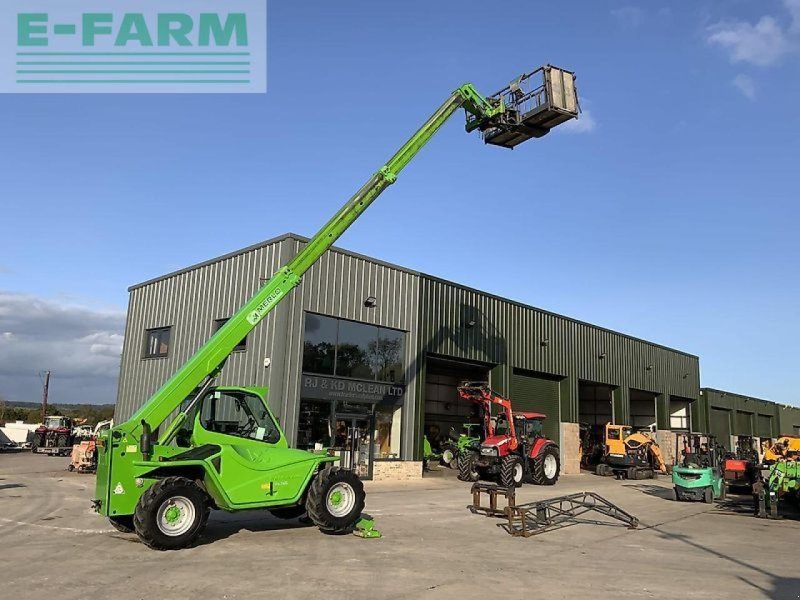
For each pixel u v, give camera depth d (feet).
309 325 60.23
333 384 61.46
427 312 72.64
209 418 31.86
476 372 92.58
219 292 65.00
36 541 29.78
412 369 69.77
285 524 35.45
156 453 29.76
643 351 114.93
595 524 41.27
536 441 70.85
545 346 90.43
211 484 29.30
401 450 67.82
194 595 20.95
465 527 37.29
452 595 21.91
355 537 32.24
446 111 44.11
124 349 77.00
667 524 43.37
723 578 26.61
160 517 27.48
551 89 44.24
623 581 25.21
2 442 151.43
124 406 74.54
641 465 86.69
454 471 80.02
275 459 31.73
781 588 25.05
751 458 70.64
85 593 20.95
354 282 64.75
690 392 129.80
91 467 70.74
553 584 24.17
